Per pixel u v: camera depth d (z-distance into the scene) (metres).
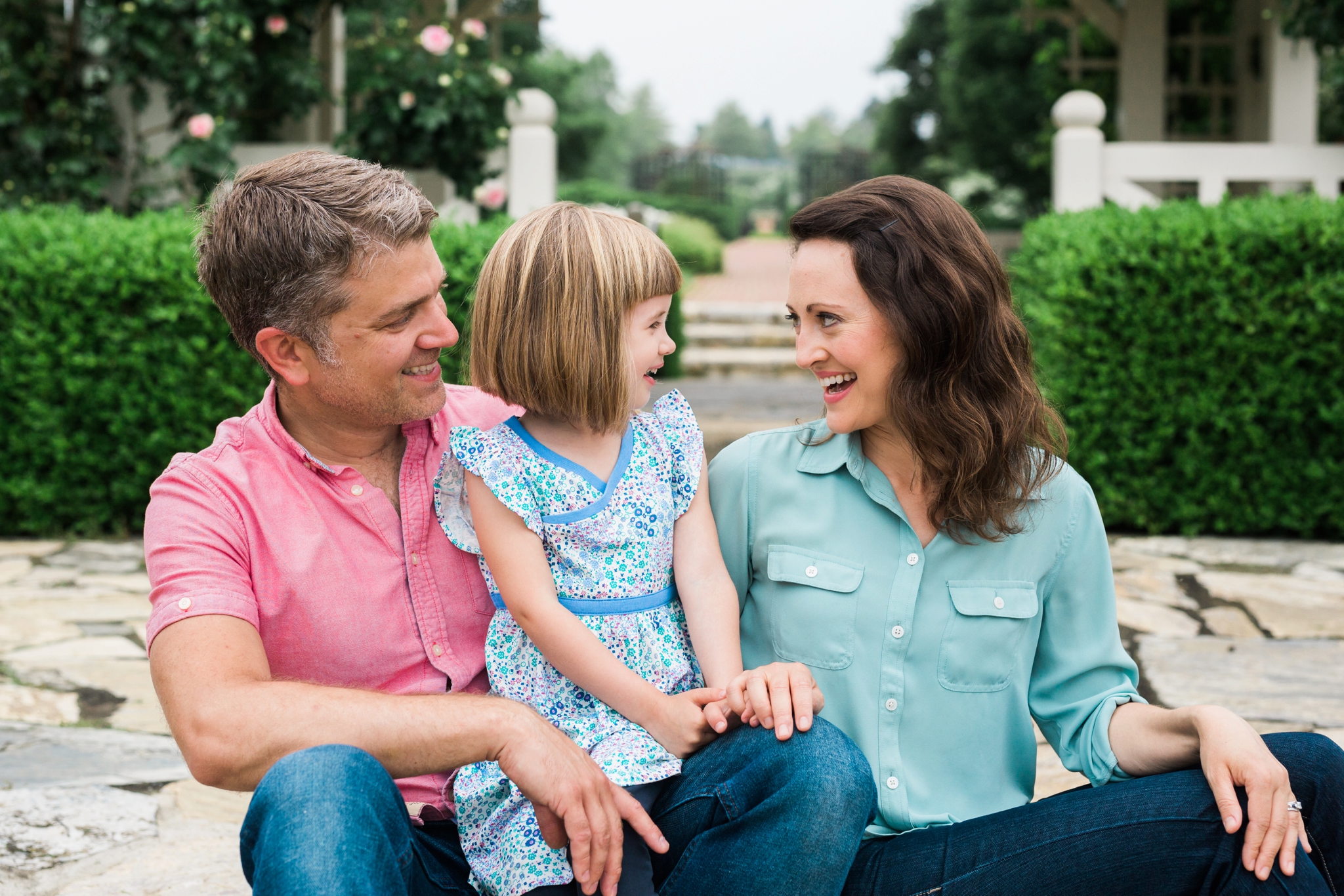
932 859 1.47
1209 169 5.71
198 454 1.60
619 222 1.58
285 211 1.47
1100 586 1.65
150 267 4.79
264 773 1.34
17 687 3.26
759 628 1.73
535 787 1.34
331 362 1.52
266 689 1.36
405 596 1.62
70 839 2.33
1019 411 1.57
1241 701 3.10
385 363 1.53
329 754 1.26
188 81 5.39
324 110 6.95
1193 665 3.38
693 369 9.23
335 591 1.58
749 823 1.38
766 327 10.25
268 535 1.56
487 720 1.35
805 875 1.36
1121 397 4.86
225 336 4.87
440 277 1.56
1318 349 4.63
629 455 1.63
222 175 5.46
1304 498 4.81
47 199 5.67
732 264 19.20
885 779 1.59
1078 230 4.95
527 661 1.57
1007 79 16.30
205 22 5.43
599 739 1.50
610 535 1.56
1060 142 5.71
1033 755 1.66
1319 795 1.42
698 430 1.71
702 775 1.45
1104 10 8.34
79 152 5.66
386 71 5.64
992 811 1.62
